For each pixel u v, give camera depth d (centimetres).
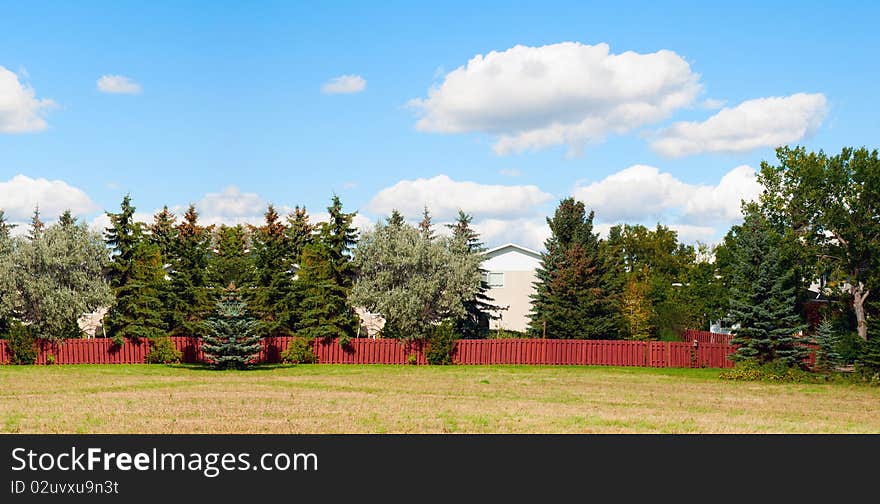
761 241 4681
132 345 5044
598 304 5897
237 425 2461
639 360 5212
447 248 5581
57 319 4816
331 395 3297
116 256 5412
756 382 4250
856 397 3588
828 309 5775
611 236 10625
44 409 2781
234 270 5419
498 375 4441
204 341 4728
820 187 5506
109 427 2417
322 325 5253
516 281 7281
